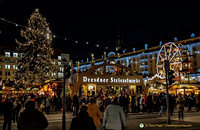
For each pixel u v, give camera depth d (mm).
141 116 20250
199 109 26906
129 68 31094
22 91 39125
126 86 32250
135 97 25469
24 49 39875
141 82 31688
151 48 87688
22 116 5562
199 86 35438
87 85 27391
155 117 19719
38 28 40250
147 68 87312
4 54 91438
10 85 39656
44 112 25375
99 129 13164
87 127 4980
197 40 70750
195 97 29844
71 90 26000
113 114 6438
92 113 8258
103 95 25109
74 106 20062
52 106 27766
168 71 15102
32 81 39438
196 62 70438
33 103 5789
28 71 38562
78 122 5000
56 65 98625
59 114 22672
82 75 26844
